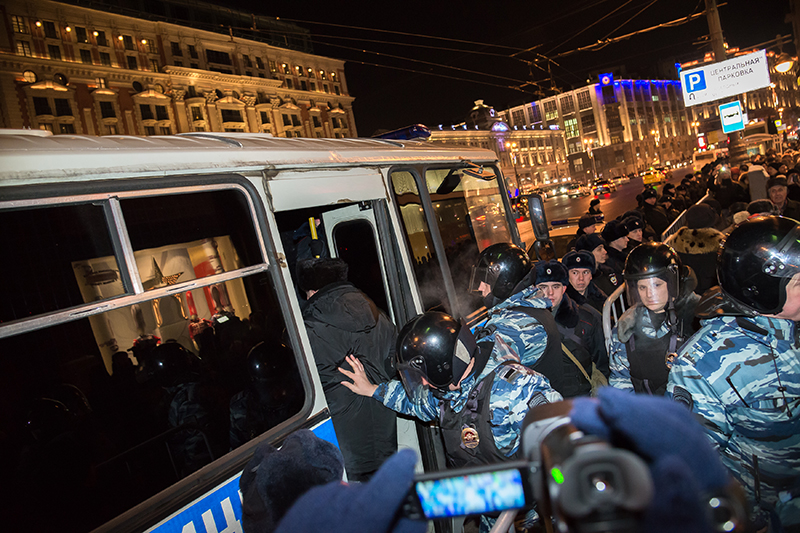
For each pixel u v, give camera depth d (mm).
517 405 1835
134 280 1760
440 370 1847
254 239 2229
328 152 2848
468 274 3852
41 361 1517
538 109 122375
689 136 144875
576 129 117125
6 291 1475
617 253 5379
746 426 1627
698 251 4027
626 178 73375
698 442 531
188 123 50656
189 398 1848
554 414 832
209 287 1993
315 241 3434
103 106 44312
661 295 2350
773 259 1523
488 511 684
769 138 32719
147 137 2305
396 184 3342
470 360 1886
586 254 3900
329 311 2578
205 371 1914
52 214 1619
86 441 1570
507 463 677
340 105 68062
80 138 1981
